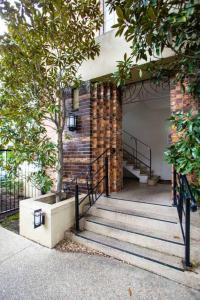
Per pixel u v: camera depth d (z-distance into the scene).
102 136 4.33
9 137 3.44
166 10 2.05
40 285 2.24
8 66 3.21
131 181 6.52
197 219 2.91
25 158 3.52
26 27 2.82
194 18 2.29
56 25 3.15
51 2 2.73
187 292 2.10
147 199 3.75
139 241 2.86
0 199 5.05
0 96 3.42
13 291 2.15
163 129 7.22
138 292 2.11
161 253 2.64
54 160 3.75
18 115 3.40
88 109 4.24
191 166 2.19
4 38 2.92
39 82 3.51
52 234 3.10
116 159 4.44
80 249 3.02
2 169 3.88
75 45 3.50
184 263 2.36
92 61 4.17
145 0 1.98
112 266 2.58
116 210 3.48
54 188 4.66
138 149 7.78
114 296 2.07
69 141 4.51
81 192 4.28
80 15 3.40
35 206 3.30
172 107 3.42
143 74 3.86
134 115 7.91
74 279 2.34
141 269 2.51
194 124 2.22
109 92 4.40
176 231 2.82
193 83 2.79
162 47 2.44
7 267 2.58
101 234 3.24
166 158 2.52
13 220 4.13
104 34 4.02
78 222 3.37
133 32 2.23
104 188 4.30
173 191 3.33
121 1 2.32
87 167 4.21
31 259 2.77
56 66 3.61
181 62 2.65
